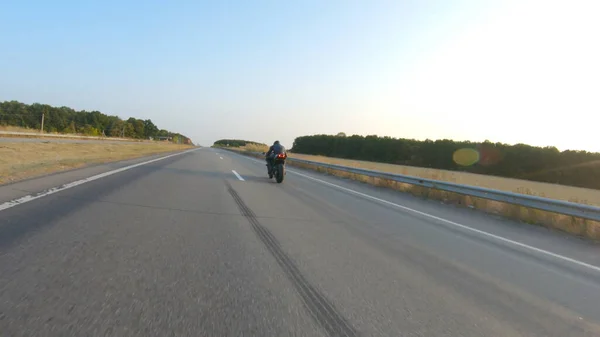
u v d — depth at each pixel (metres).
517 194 9.78
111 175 12.55
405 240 6.42
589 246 7.19
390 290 4.00
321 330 3.00
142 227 5.87
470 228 8.07
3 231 5.05
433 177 18.94
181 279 3.82
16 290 3.28
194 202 8.66
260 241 5.57
